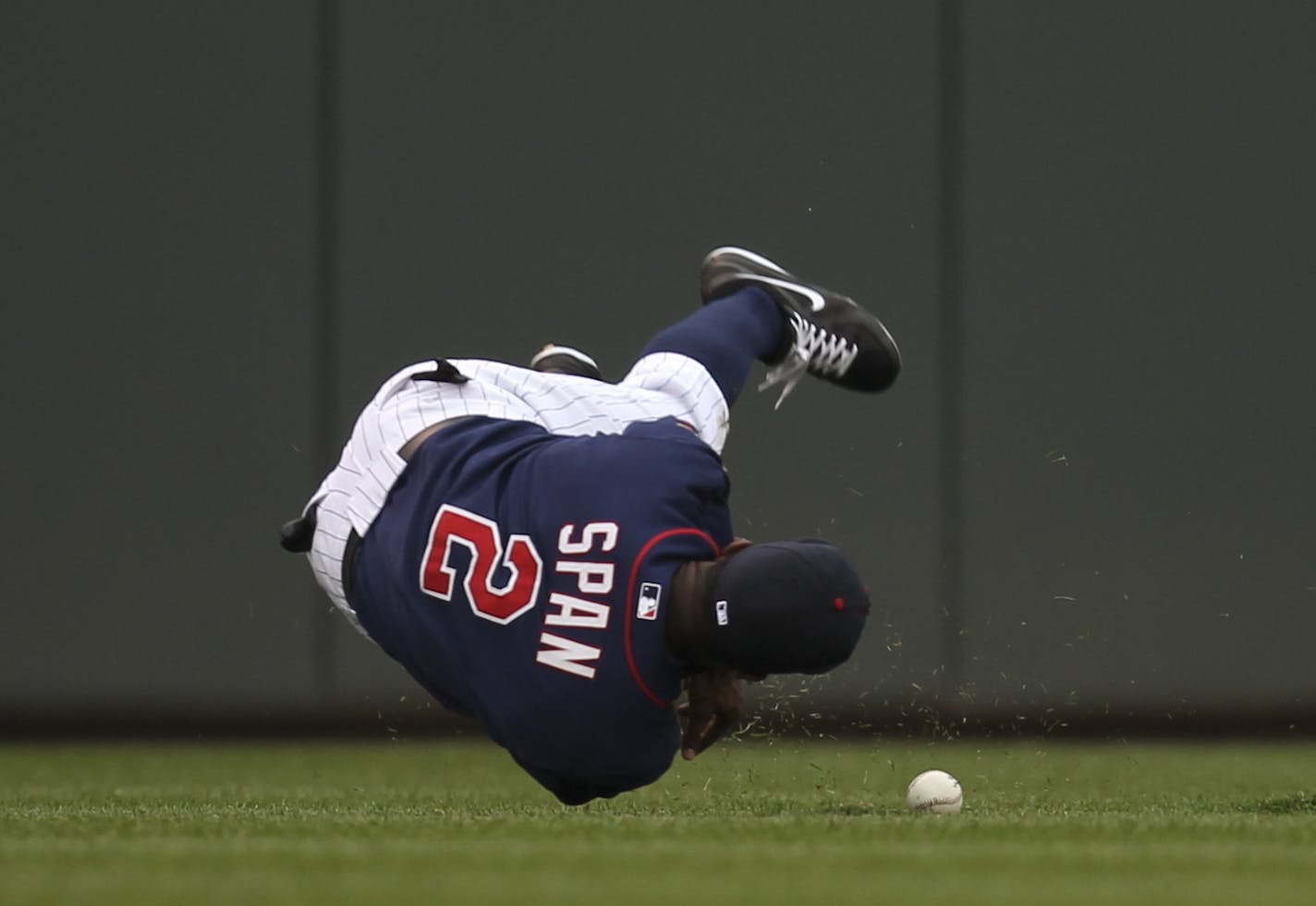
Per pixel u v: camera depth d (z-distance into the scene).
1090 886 6.31
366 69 22.80
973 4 22.66
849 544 22.30
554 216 22.84
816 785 16.19
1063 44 22.64
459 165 22.83
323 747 21.95
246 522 22.67
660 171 22.83
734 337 10.88
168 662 22.67
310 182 22.75
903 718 22.06
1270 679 22.42
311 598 22.59
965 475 22.36
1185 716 22.38
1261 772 17.83
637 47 22.92
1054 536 22.41
